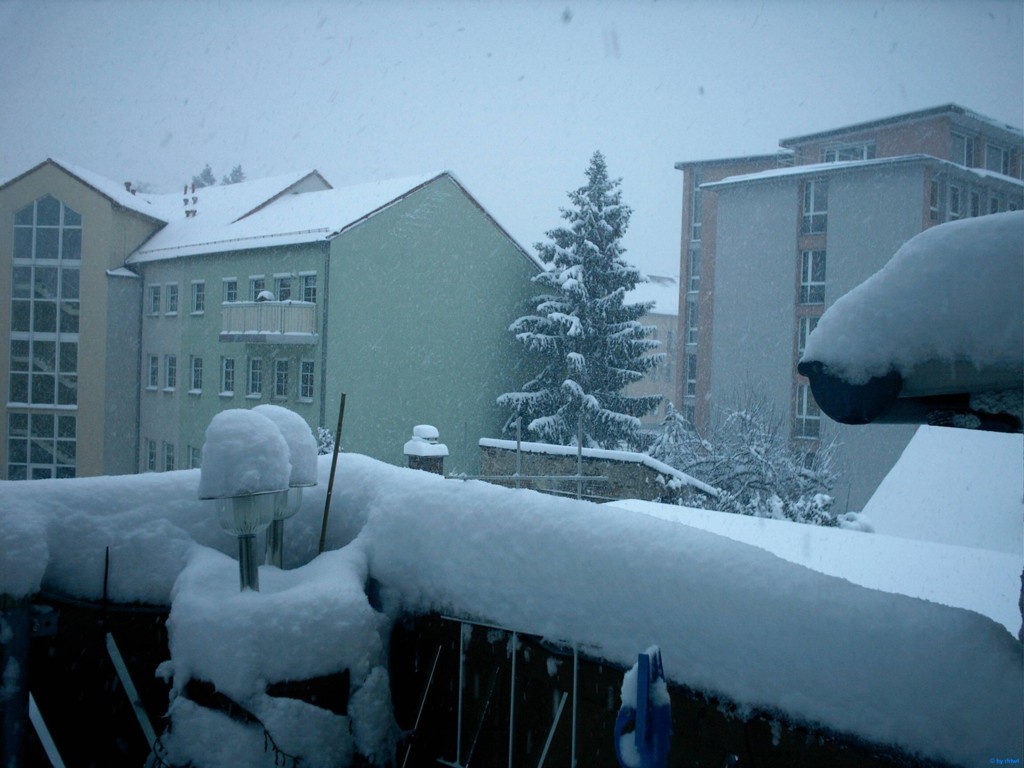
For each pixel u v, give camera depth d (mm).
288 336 27375
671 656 2105
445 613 2713
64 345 35031
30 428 35062
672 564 2152
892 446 25766
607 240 32031
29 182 34781
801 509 12406
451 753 2709
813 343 1928
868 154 31688
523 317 31531
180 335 32875
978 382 1741
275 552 3049
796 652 1871
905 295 1799
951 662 1675
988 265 1713
